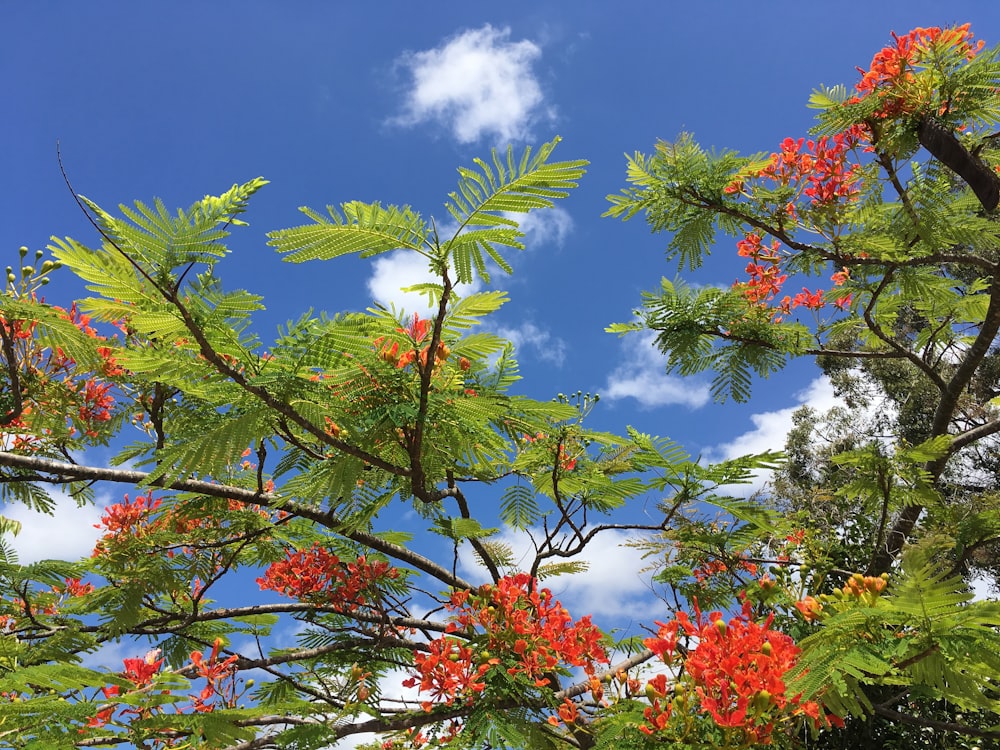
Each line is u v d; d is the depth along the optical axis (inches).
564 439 176.2
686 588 219.0
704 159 261.4
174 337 100.1
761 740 99.0
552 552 186.5
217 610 196.5
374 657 203.6
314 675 209.0
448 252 98.3
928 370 291.3
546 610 159.2
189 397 166.6
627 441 171.6
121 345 175.2
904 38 231.1
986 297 290.0
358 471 120.0
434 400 116.6
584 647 150.6
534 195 93.0
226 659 163.6
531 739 144.5
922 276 271.3
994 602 78.7
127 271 90.7
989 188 231.5
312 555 211.8
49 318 158.9
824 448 514.0
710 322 279.9
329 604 207.8
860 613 90.0
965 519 210.7
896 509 234.5
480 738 136.8
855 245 253.4
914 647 86.8
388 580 211.9
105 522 202.8
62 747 95.6
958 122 237.1
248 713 129.6
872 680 91.5
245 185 91.6
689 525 199.6
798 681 89.3
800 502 354.3
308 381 109.9
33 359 200.2
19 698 118.3
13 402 179.0
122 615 173.3
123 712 118.5
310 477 127.1
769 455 156.2
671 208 270.1
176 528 206.4
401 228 94.9
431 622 210.5
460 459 138.9
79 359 172.7
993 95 225.0
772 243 296.5
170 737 130.8
